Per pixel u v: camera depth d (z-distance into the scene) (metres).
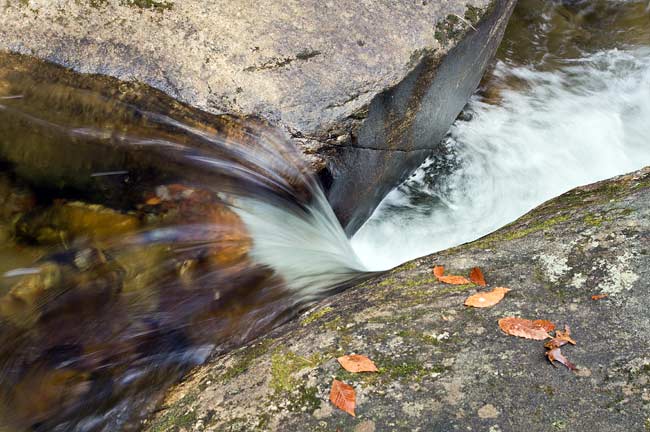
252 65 2.58
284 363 1.92
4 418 2.09
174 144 2.63
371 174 2.78
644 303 1.92
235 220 2.54
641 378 1.77
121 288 2.37
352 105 2.54
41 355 2.21
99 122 2.65
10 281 2.36
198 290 2.37
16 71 2.67
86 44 2.64
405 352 1.89
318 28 2.61
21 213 2.51
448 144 3.32
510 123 3.48
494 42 3.03
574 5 4.24
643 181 2.35
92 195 2.56
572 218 2.23
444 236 2.99
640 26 4.11
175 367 2.15
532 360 1.84
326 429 1.76
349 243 2.80
